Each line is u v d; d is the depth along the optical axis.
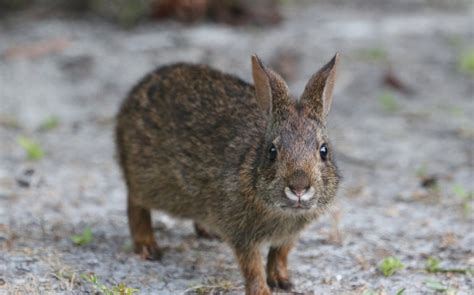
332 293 9.74
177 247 11.14
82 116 17.58
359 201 13.17
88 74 19.84
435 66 21.14
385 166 14.95
